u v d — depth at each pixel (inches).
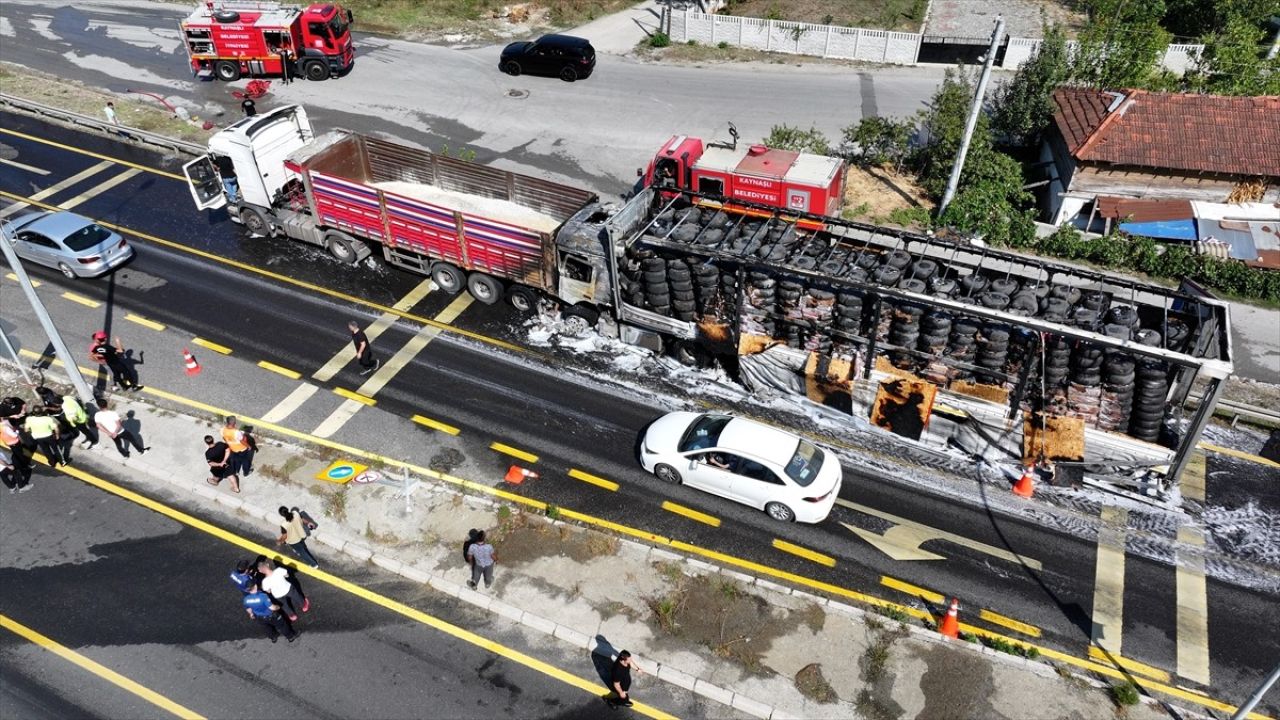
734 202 756.6
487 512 638.5
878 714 511.2
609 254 734.5
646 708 517.7
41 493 657.0
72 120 1175.6
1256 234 900.0
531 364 789.2
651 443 668.1
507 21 1585.9
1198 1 1387.8
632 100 1284.4
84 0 1620.3
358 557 607.2
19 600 577.3
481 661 542.9
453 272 850.1
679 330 747.4
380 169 946.7
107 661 540.1
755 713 514.6
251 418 724.0
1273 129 925.8
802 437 708.7
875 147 1103.0
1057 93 1069.1
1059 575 595.2
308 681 529.3
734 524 635.5
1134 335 614.9
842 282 647.1
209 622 564.4
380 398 748.6
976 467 681.0
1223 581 589.9
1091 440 629.3
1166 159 920.3
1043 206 1047.6
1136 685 527.8
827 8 1606.8
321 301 866.8
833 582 591.5
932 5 1616.6
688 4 1657.2
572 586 584.4
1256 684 527.8
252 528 631.2
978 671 532.7
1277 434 707.4
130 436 684.1
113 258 887.7
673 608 568.7
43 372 766.5
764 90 1317.7
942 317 640.4
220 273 905.5
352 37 1494.8
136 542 618.5
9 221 951.0
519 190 879.1
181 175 1081.4
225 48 1273.4
